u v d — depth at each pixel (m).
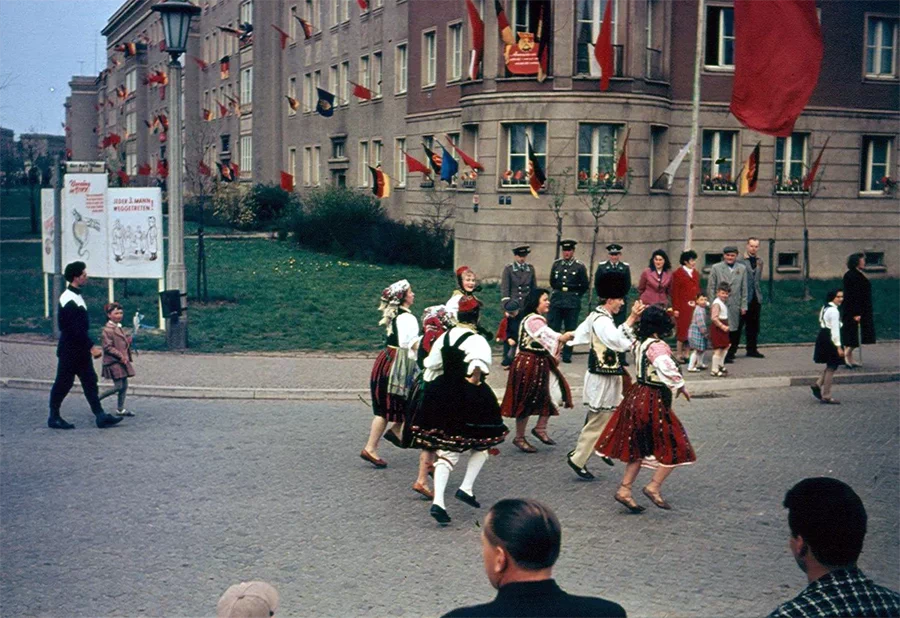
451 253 32.44
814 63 19.30
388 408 9.97
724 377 15.32
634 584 6.89
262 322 20.28
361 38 43.62
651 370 8.53
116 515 8.44
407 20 38.66
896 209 31.34
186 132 70.44
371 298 24.44
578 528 8.18
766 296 25.94
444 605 6.52
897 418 12.71
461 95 29.30
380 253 34.66
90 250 18.98
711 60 29.16
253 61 57.34
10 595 6.66
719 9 29.08
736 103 19.69
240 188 51.50
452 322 9.16
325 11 48.16
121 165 70.69
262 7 55.81
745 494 9.21
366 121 43.16
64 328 11.68
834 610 3.11
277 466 10.13
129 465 10.10
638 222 27.50
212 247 39.62
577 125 27.06
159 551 7.56
